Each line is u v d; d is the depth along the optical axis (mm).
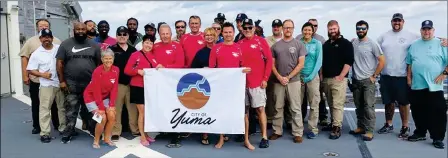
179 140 4383
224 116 4160
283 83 4297
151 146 4320
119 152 4109
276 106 4480
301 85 4551
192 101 4227
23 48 4719
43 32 4332
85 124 5047
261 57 4086
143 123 4398
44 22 4770
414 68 4305
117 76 4230
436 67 4168
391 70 4629
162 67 4273
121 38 4426
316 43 4430
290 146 4293
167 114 4289
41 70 4379
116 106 4504
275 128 4570
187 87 4227
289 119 5035
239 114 4121
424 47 4250
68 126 4473
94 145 4266
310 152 4074
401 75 4582
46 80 4426
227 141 4496
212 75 4152
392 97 4684
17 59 7559
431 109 4230
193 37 4539
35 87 4742
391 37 4641
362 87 4543
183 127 4262
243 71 4070
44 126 4477
